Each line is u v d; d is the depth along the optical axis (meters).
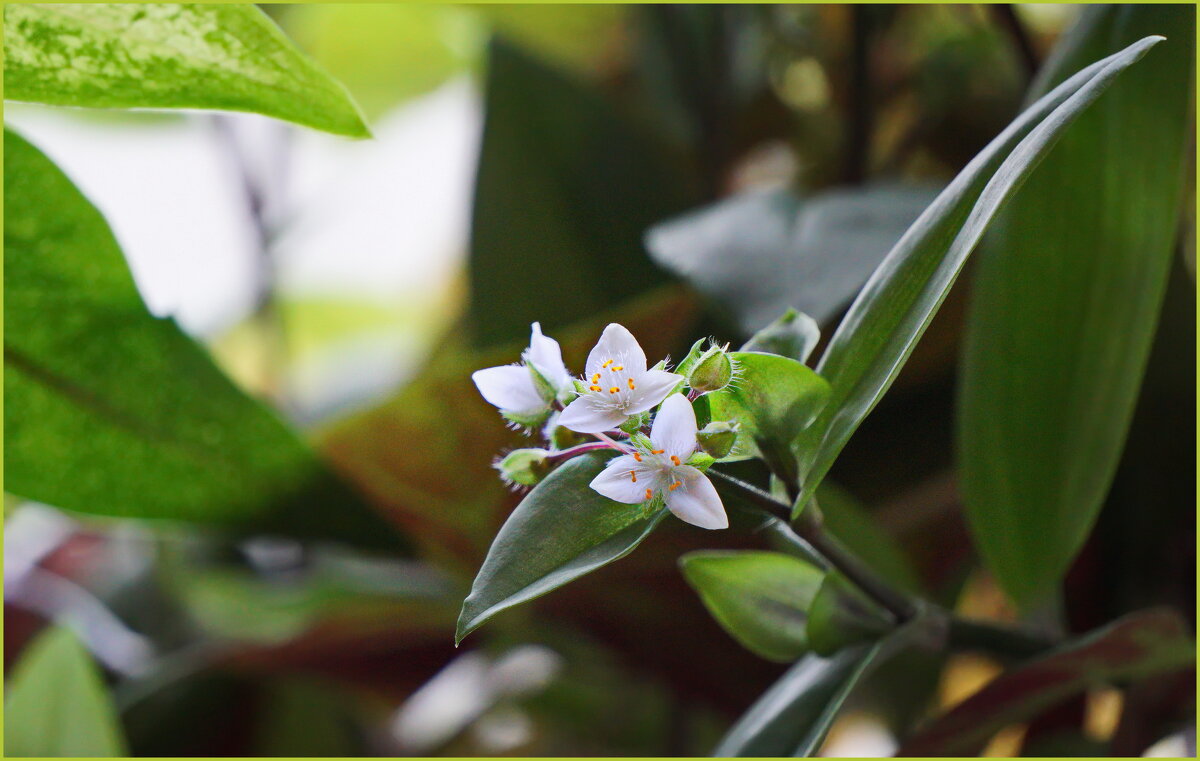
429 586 0.65
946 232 0.42
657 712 0.70
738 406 0.42
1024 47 0.56
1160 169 0.46
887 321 0.42
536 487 0.42
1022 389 0.48
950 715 0.48
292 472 0.51
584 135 0.66
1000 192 0.41
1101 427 0.48
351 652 0.63
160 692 0.64
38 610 0.74
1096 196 0.47
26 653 0.72
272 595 0.74
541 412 0.43
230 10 0.44
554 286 0.63
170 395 0.50
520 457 0.43
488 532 0.53
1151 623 0.46
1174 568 0.53
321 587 0.72
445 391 0.51
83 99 0.45
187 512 0.51
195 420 0.50
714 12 0.75
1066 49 0.47
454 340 0.72
